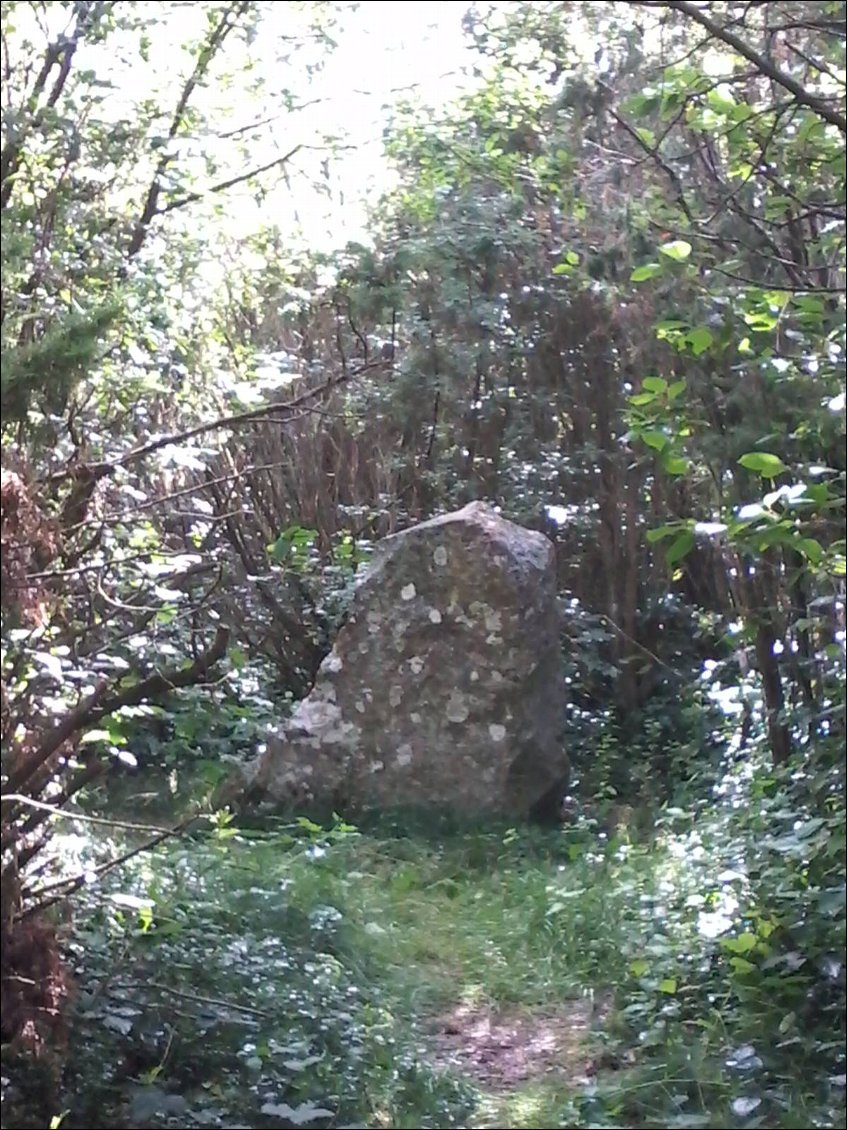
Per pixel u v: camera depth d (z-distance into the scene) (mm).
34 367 3631
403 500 10281
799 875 4754
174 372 5504
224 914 5246
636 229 7484
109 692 4109
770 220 5234
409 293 9930
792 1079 4266
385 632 7969
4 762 3746
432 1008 5160
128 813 7562
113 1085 4055
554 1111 4211
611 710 9359
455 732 7812
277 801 7859
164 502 4848
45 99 4781
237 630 9273
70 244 4695
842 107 5070
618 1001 4992
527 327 10000
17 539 3678
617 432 9922
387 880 6660
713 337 5141
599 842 7203
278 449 9867
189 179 5453
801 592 5551
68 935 4285
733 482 5637
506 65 9648
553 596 8141
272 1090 4125
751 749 6594
